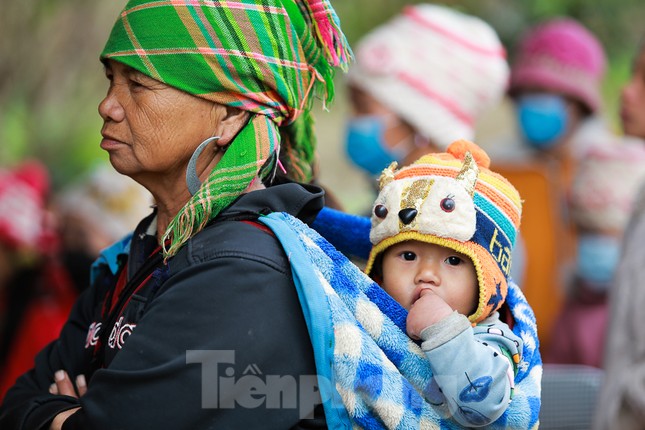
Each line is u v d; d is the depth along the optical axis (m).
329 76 4.49
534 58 9.88
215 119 4.09
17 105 15.30
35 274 8.41
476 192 4.16
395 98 7.95
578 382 6.75
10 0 14.24
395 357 3.93
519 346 4.16
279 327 3.80
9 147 15.62
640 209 6.21
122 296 4.18
